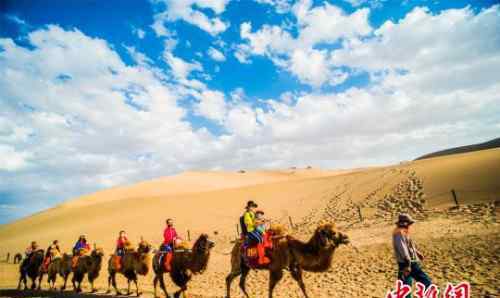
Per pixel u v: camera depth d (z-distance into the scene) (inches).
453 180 1003.3
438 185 1007.0
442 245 499.5
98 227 1579.7
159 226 1434.5
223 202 1828.2
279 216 1309.1
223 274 625.6
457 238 522.6
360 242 644.7
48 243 1467.8
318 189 1793.8
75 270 573.3
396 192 1123.9
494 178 876.6
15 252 1449.3
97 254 555.5
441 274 375.2
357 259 525.7
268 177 4906.5
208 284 550.0
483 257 406.9
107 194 2837.1
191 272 399.2
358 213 1008.2
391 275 410.3
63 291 593.0
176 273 403.9
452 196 850.1
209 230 1274.6
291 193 1834.4
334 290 387.2
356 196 1302.9
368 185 1475.1
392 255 506.9
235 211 1566.2
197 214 1593.3
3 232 2127.2
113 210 1959.9
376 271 440.1
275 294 412.2
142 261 475.8
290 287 437.7
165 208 1819.6
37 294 590.2
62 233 1616.6
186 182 3592.5
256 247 341.1
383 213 917.8
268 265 336.8
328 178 2209.6
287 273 519.5
